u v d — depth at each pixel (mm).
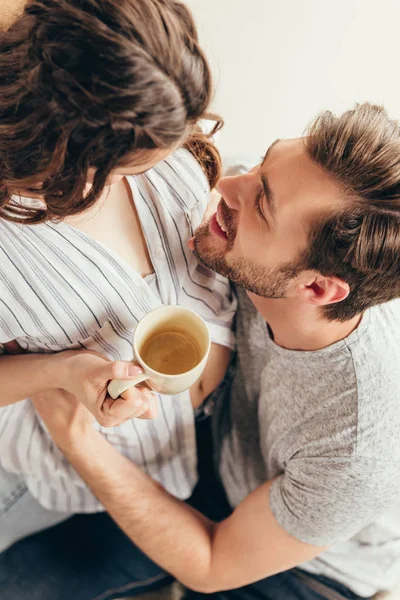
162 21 419
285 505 840
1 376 740
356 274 671
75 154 451
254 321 915
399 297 721
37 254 638
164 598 1200
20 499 1122
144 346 673
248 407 1033
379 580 1026
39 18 413
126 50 394
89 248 664
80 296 677
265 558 874
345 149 620
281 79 1142
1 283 638
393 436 748
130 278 708
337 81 1137
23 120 439
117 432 919
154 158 481
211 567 902
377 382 750
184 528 923
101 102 408
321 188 646
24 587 1063
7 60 435
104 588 1085
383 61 1097
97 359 674
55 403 828
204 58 463
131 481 920
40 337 718
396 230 627
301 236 676
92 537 1131
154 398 692
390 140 614
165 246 761
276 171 677
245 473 1088
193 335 686
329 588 1041
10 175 491
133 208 732
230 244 746
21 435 969
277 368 865
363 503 781
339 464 773
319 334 770
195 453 1060
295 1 1041
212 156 808
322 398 800
